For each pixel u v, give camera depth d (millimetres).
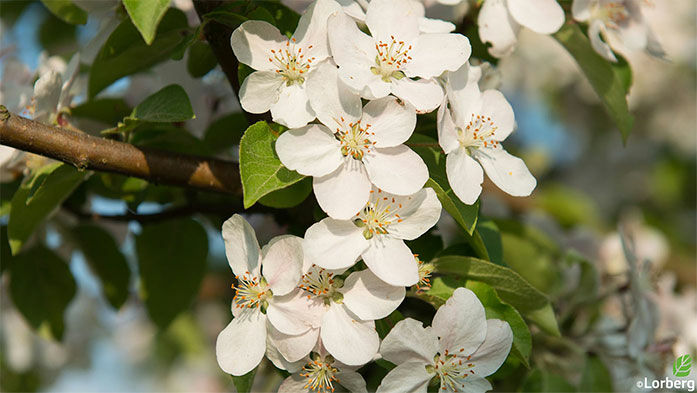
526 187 455
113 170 462
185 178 469
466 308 432
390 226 428
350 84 426
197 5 454
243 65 446
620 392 561
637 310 552
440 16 511
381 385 430
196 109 545
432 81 436
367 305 427
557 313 562
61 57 571
